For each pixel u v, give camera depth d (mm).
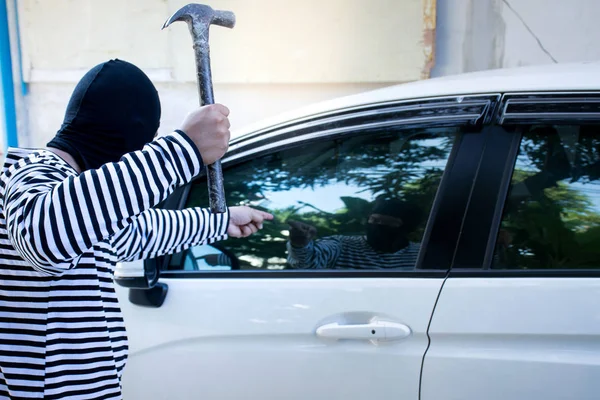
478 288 1778
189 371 1986
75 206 1131
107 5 5348
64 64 5500
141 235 1609
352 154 2020
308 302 1898
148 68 5391
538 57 4973
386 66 5102
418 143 1946
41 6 5430
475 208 1846
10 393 1303
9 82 5582
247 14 5176
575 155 1819
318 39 5133
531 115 1821
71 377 1300
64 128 1429
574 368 1690
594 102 1785
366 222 1980
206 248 2105
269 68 5234
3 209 1304
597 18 4801
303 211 2057
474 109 1882
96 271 1347
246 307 1945
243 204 2133
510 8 4949
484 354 1751
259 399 1928
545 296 1730
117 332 1416
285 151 2088
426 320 1796
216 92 5375
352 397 1847
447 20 5078
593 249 1781
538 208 1825
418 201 1923
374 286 1861
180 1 5242
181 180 1229
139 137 1456
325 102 2119
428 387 1786
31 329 1289
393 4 4992
